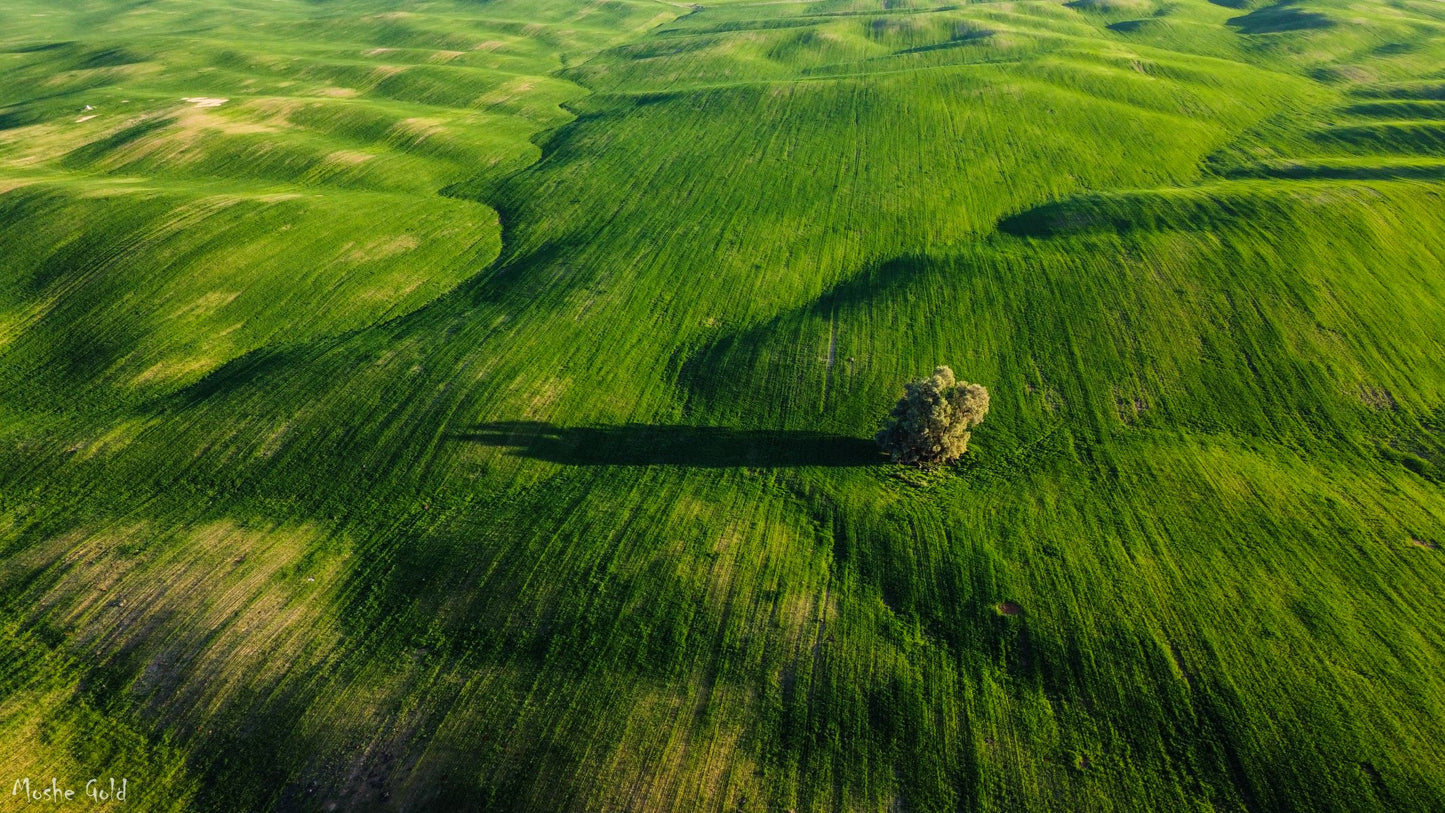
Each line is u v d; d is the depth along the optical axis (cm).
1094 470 3859
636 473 3934
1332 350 4578
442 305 5431
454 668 2889
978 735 2638
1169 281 5156
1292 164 7150
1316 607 3073
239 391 4481
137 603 3164
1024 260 5516
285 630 3053
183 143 7800
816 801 2456
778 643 2967
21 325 5031
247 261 5697
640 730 2653
